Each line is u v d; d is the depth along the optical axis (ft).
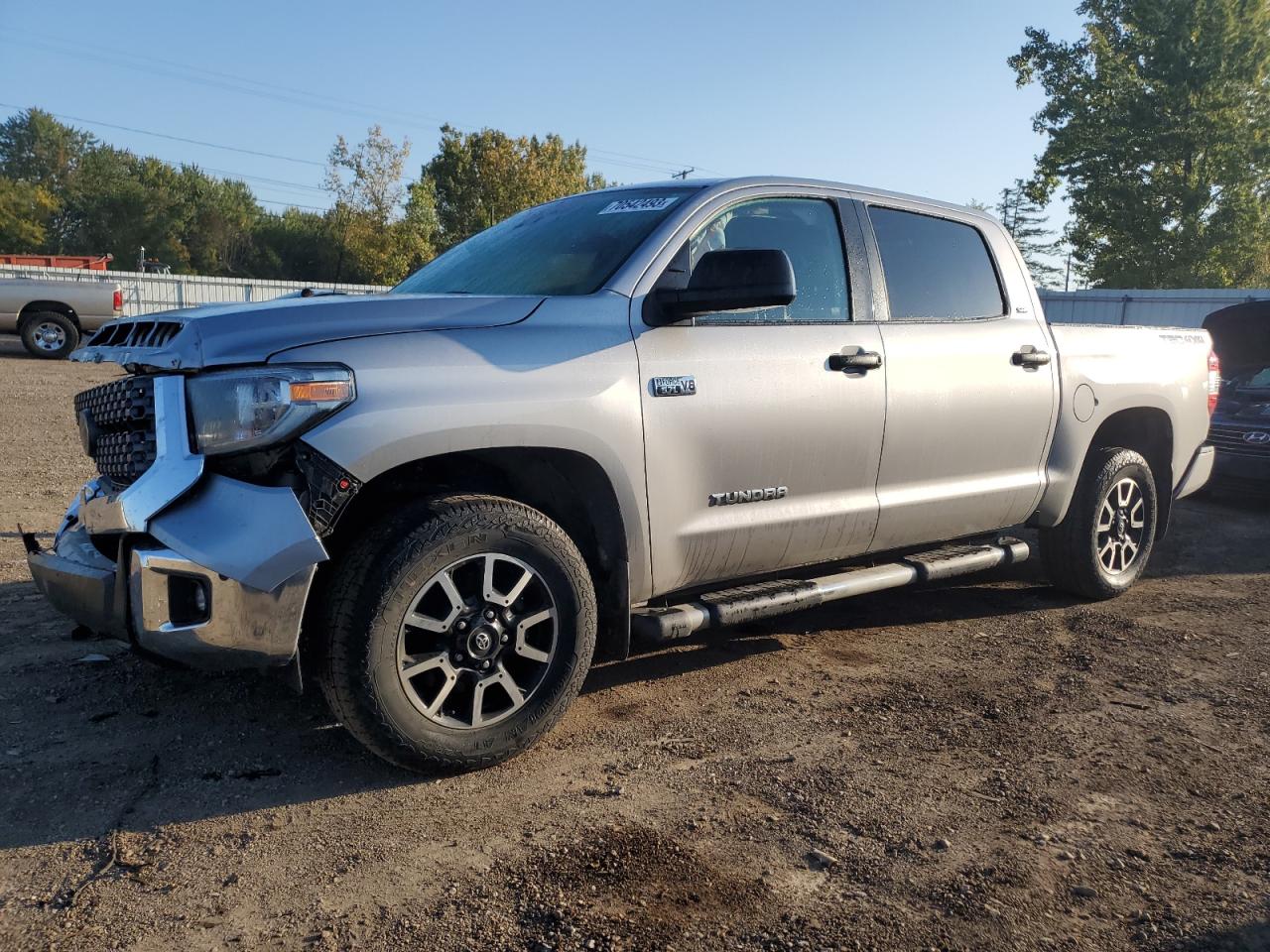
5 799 9.32
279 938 7.42
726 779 10.15
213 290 115.03
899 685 13.00
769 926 7.66
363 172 187.93
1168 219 126.62
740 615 11.92
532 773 10.23
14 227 267.18
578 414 10.36
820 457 12.64
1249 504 27.91
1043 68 132.57
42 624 14.12
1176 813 9.64
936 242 14.85
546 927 7.59
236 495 8.97
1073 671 13.67
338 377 9.07
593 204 13.20
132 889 8.00
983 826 9.29
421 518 9.47
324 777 9.98
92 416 10.66
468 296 10.70
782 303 10.50
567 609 10.39
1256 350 28.73
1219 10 118.52
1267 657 14.42
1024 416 15.29
